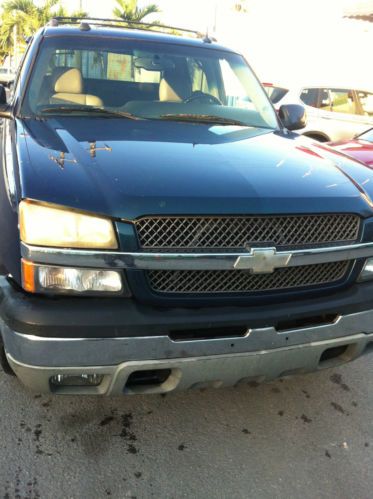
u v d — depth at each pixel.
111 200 2.02
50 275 2.00
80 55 3.40
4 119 3.45
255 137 3.07
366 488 2.34
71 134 2.64
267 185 2.26
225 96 3.70
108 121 3.01
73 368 2.03
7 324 2.04
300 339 2.30
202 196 2.09
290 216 2.20
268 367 2.28
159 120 3.17
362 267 2.45
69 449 2.46
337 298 2.38
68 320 1.99
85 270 2.01
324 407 2.91
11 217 2.13
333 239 2.33
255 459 2.48
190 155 2.48
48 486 2.24
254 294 2.21
